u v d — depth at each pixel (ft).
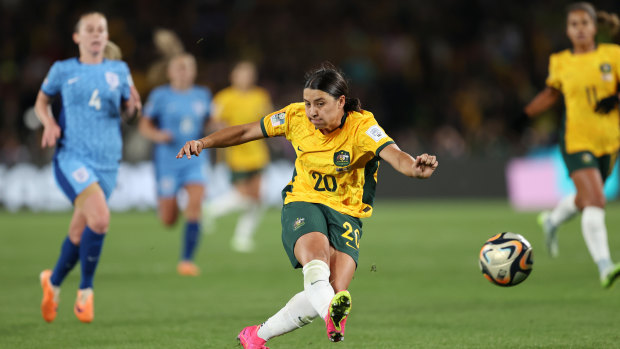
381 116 272.92
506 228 168.55
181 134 115.44
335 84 51.67
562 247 135.13
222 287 95.96
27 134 246.88
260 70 278.05
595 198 85.71
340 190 55.06
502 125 276.62
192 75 117.08
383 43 295.28
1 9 273.33
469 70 292.81
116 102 75.25
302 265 52.01
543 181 236.84
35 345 61.98
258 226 186.39
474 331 66.74
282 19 298.15
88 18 74.08
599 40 183.11
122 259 125.39
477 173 241.96
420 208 225.15
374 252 131.44
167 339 64.34
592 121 86.74
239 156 142.41
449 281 99.14
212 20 290.76
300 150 55.11
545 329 67.00
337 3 304.71
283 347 61.36
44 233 161.68
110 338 64.85
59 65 74.13
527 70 297.53
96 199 71.41
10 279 102.06
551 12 308.81
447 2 307.58
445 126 273.75
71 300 86.74
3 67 264.11
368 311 77.97
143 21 281.74
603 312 75.15
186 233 110.42
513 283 59.31
